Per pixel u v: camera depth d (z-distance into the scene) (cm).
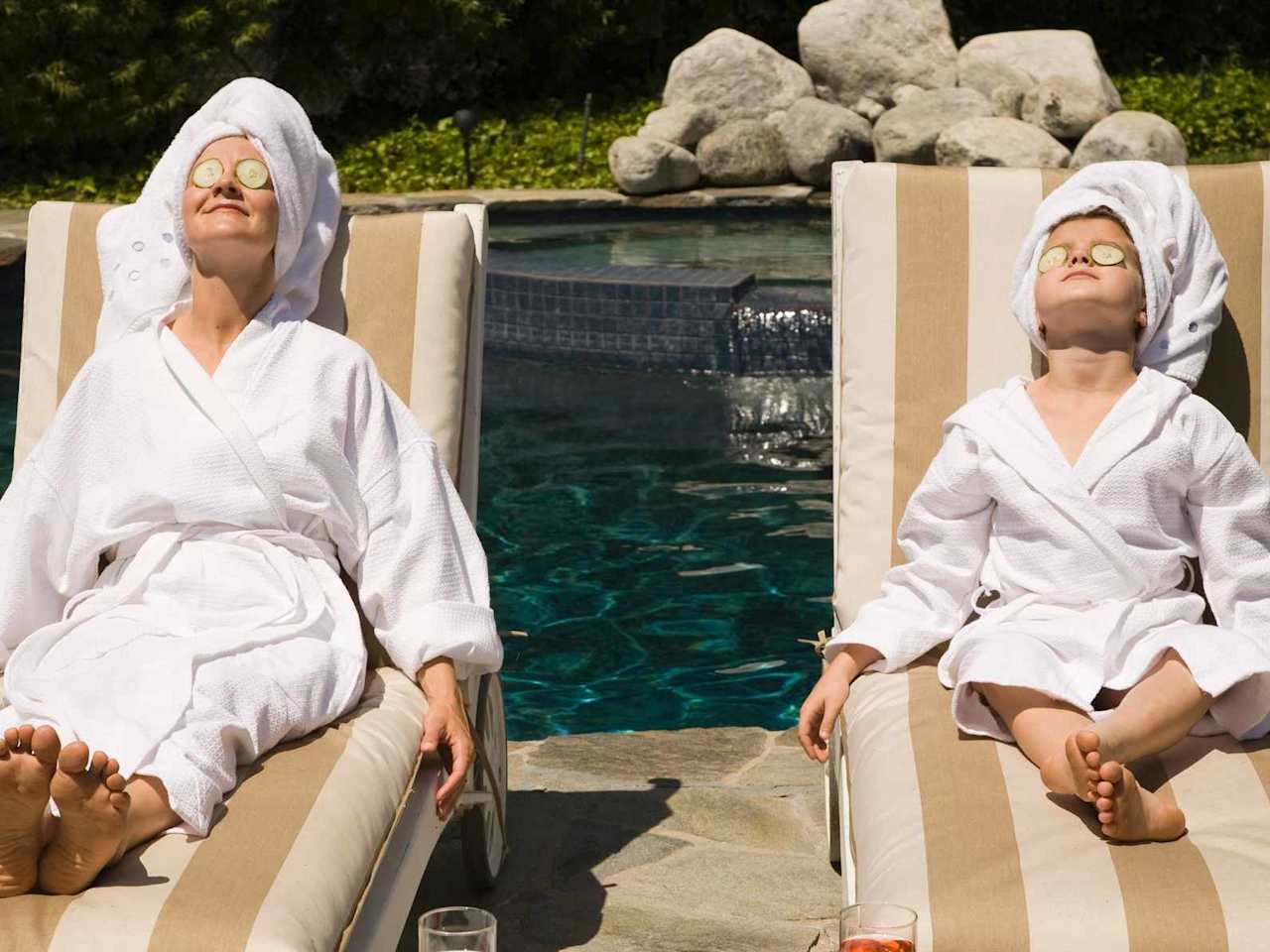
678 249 1108
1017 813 214
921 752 235
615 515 593
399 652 264
